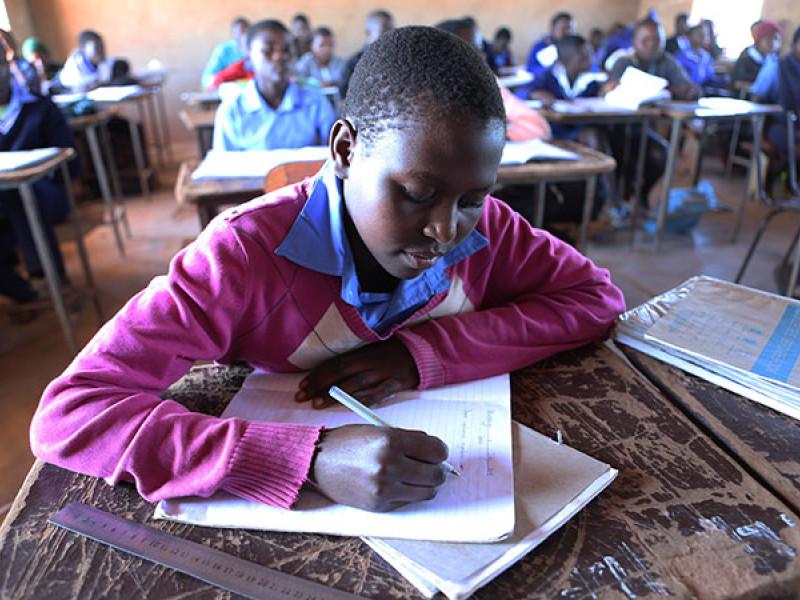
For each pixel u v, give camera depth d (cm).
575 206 288
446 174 52
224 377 76
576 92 418
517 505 54
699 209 344
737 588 46
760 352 75
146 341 63
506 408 69
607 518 53
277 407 69
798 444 64
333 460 54
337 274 69
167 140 615
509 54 702
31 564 49
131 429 57
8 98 250
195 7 648
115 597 46
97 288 300
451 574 47
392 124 52
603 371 78
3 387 213
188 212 425
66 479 59
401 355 73
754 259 325
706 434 66
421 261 59
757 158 275
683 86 345
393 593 46
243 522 53
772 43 486
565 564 49
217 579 48
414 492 53
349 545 51
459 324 77
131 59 652
